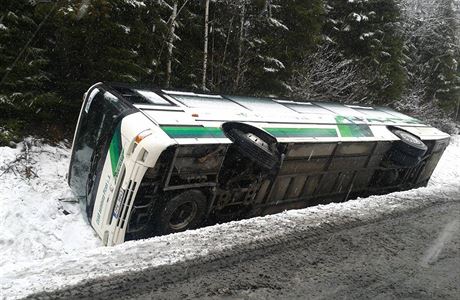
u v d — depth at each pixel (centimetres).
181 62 1273
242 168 686
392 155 988
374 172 998
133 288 415
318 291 470
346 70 1744
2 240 590
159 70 1143
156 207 602
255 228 597
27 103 884
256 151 649
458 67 3198
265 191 744
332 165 855
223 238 551
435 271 564
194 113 664
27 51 892
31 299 367
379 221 715
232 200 704
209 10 1332
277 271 498
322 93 1691
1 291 370
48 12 844
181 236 537
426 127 1202
